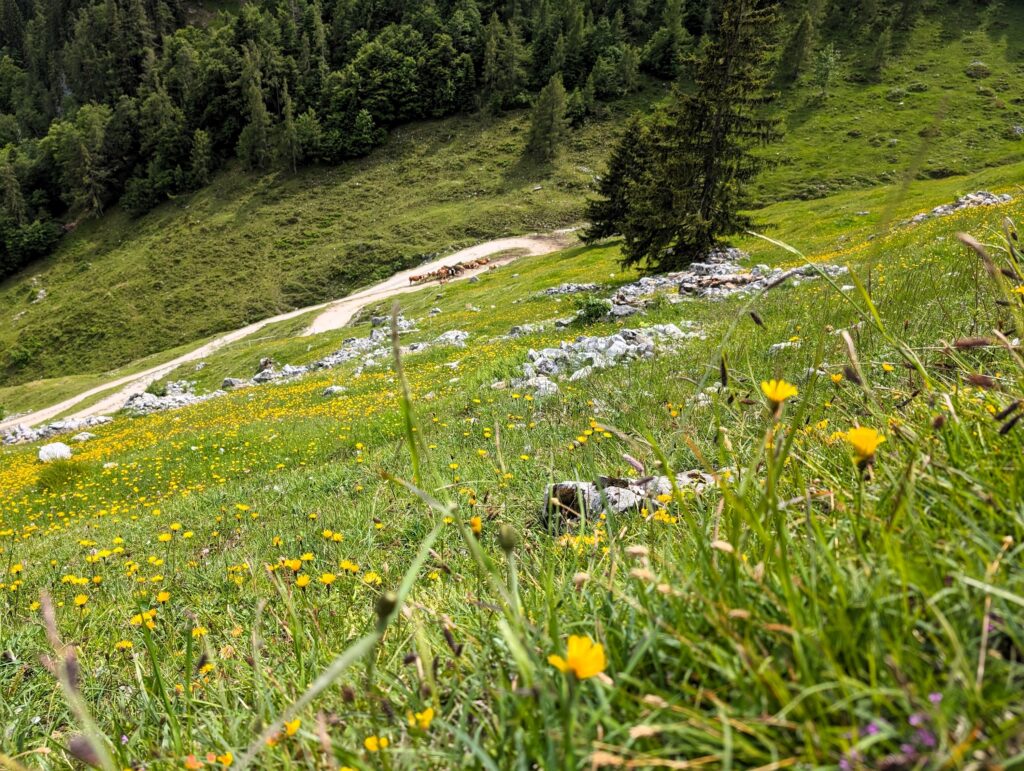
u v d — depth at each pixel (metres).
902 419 1.95
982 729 0.86
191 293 89.62
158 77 137.00
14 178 110.69
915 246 15.66
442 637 1.92
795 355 5.61
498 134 115.81
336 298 84.25
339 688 1.78
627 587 1.59
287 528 6.20
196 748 1.82
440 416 11.22
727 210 30.53
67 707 3.03
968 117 97.88
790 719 0.97
